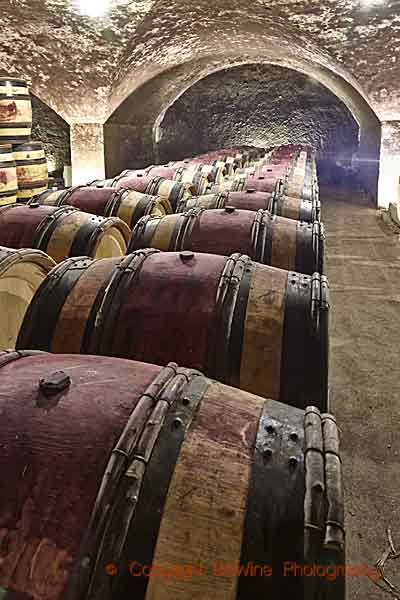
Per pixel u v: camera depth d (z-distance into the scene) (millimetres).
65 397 1562
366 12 8820
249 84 17562
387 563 2592
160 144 17953
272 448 1515
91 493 1312
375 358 4766
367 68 10016
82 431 1442
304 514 1345
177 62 13375
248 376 2379
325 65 11812
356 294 6461
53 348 2520
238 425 1590
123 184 6594
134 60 10914
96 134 11641
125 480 1344
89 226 4125
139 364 1859
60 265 2887
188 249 3836
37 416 1490
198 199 5480
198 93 17734
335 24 9203
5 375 1721
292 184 6793
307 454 1483
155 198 5578
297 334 2451
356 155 17578
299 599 1258
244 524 1341
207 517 1345
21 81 8852
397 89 10375
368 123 13953
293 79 17328
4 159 7820
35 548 1248
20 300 3162
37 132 14766
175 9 9328
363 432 3656
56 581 1209
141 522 1323
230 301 2537
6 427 1460
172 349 2445
